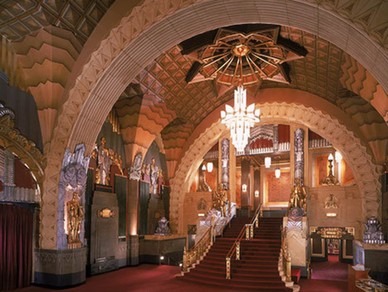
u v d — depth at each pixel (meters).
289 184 25.66
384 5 8.07
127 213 17.62
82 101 12.45
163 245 18.58
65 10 10.88
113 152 16.89
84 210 13.70
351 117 17.55
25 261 12.38
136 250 17.61
